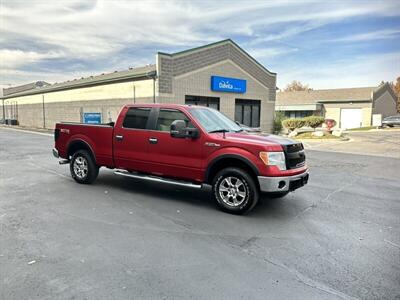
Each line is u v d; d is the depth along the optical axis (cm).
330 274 344
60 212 539
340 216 542
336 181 837
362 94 4028
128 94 2106
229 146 550
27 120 3566
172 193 678
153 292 304
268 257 383
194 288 312
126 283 319
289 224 500
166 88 1934
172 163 614
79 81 2942
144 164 651
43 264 355
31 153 1305
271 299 297
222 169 564
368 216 544
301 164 573
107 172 903
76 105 2631
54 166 992
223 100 2316
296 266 361
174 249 401
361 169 1029
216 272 345
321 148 1669
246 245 418
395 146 1755
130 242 419
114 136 690
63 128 782
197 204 602
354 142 1981
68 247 400
